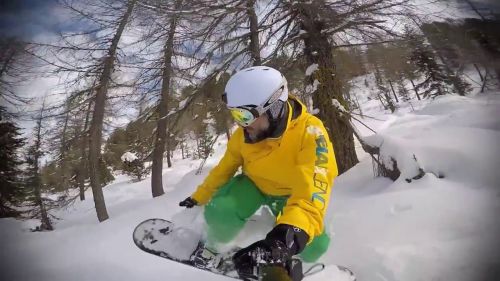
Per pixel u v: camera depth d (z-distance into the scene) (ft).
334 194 18.53
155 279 9.59
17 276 12.91
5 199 58.59
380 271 8.51
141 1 23.32
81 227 24.17
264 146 7.37
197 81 31.48
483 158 14.85
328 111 23.26
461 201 11.65
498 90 33.65
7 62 37.27
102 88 36.83
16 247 19.57
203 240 7.68
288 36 24.11
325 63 23.27
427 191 13.19
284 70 23.93
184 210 8.41
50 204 54.29
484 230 9.38
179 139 38.96
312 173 6.73
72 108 37.83
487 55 26.25
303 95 23.80
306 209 6.32
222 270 7.36
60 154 44.78
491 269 7.80
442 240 9.27
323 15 22.09
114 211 44.19
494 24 22.93
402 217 11.19
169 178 73.72
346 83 25.72
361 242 10.07
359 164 22.07
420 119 26.55
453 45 25.08
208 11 24.39
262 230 8.29
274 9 23.26
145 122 38.50
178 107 31.83
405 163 16.39
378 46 23.63
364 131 48.65
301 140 7.18
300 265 6.54
